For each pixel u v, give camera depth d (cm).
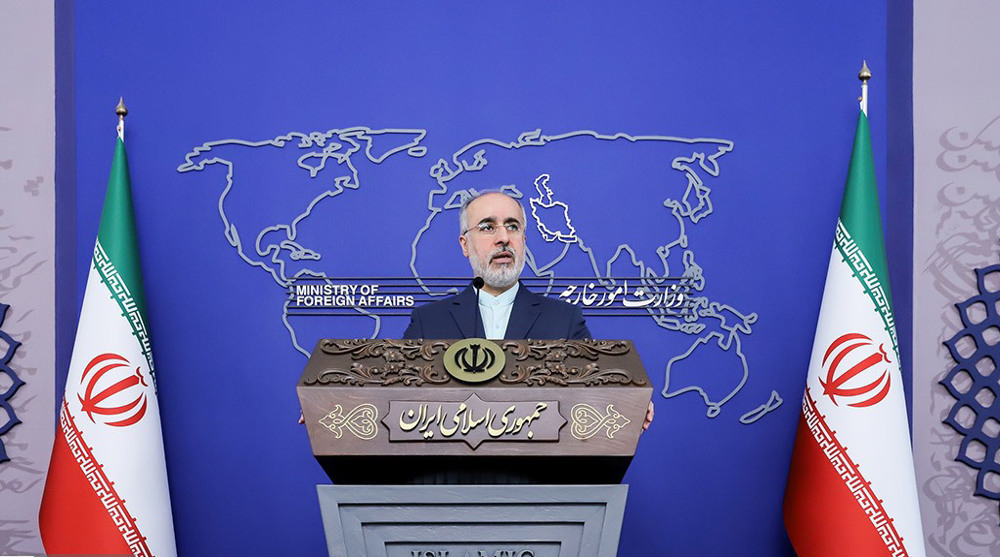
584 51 1430
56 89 1411
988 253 1413
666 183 1419
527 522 805
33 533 1370
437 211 1409
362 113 1419
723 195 1421
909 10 1438
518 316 1201
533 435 805
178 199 1402
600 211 1415
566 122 1421
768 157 1426
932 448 1399
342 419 811
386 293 1402
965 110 1426
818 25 1440
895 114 1428
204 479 1379
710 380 1405
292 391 1390
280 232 1406
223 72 1416
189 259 1397
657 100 1427
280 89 1417
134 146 1403
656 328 1407
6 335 1383
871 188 1319
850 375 1265
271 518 1378
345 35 1425
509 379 828
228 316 1395
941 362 1406
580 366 845
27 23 1414
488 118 1420
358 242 1406
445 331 1200
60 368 1387
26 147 1402
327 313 1398
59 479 1252
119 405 1268
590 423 812
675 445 1396
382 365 845
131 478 1257
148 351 1316
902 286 1416
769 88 1431
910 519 1233
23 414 1380
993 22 1432
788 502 1305
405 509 803
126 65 1412
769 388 1405
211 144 1407
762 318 1412
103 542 1238
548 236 1409
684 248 1413
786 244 1416
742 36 1436
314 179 1412
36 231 1395
